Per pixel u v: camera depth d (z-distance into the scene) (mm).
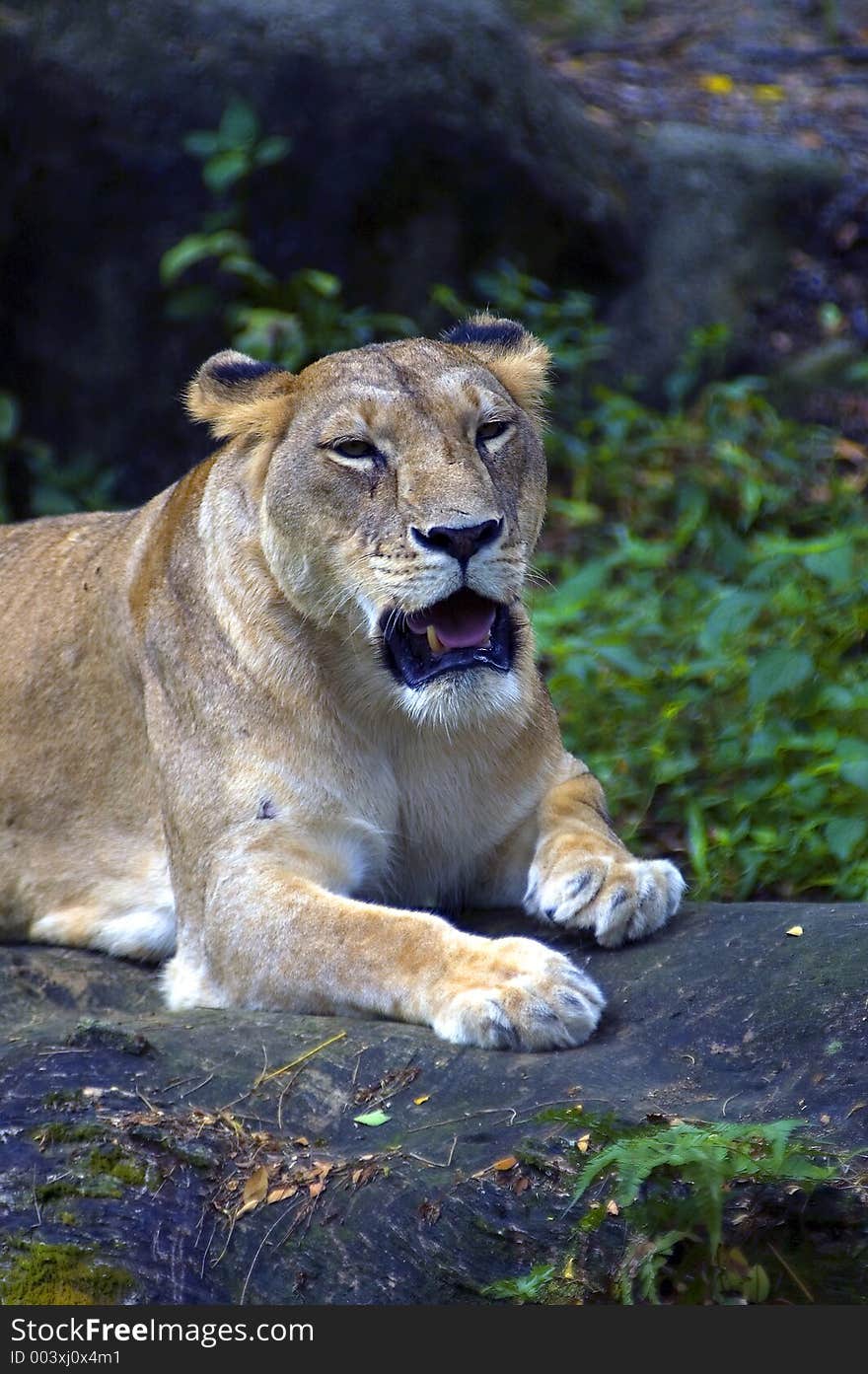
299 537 8789
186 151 18703
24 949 10234
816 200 21891
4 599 10906
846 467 18469
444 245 19766
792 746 11688
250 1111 7562
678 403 19250
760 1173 6488
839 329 20750
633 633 14055
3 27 18438
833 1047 7348
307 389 9102
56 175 18641
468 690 8453
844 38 26969
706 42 26562
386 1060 7777
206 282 18938
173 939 9945
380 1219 6941
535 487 9203
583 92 23719
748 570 15516
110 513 11180
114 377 19062
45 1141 7508
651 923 8688
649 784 12656
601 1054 7711
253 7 19000
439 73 19344
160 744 9562
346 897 9234
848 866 11156
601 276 20812
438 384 8750
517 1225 6758
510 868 9695
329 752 9094
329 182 19047
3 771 10516
